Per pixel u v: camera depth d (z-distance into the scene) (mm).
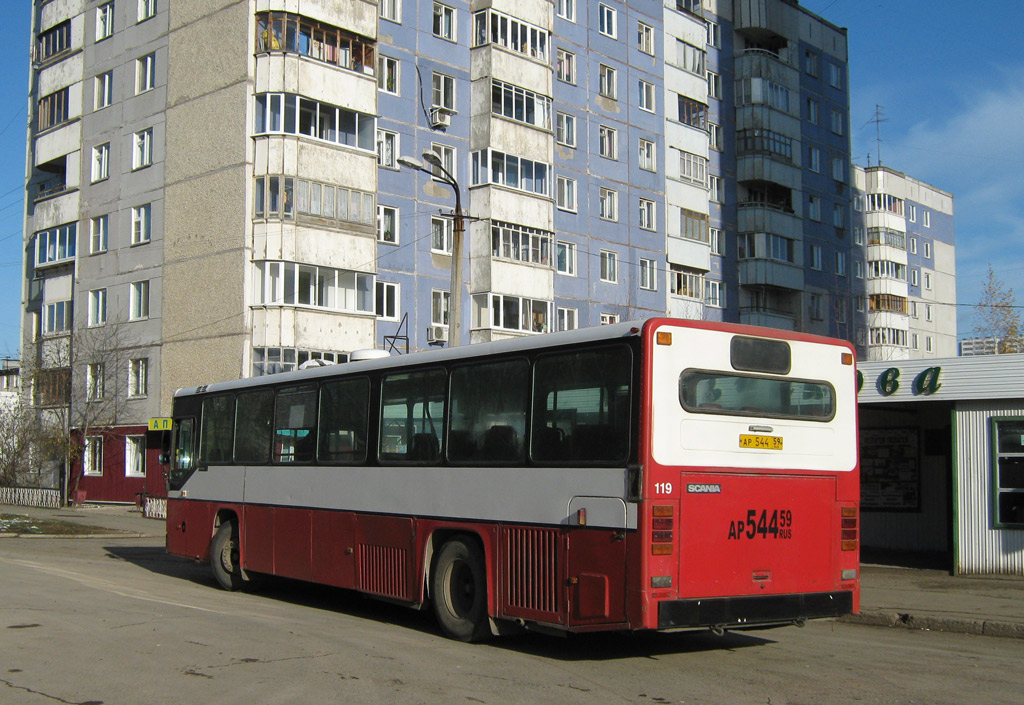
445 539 10508
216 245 32250
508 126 36375
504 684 8016
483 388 10055
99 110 37938
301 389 13023
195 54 33812
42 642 9367
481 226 35406
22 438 38469
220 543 14398
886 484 21141
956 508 16609
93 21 38656
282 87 31406
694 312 44812
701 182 45812
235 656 8938
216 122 32719
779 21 51250
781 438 9086
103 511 34281
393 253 34344
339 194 32094
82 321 37688
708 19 49094
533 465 9305
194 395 15539
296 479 12852
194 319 32812
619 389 8562
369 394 11703
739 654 9758
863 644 10695
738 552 8656
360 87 32875
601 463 8602
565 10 40594
